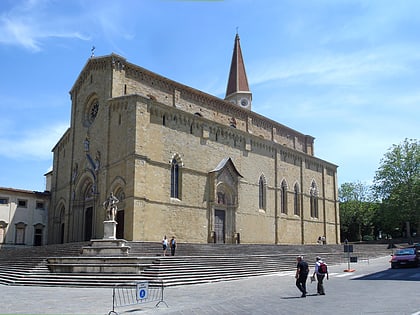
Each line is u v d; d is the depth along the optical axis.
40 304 20.25
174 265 32.03
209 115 58.44
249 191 57.47
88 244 38.00
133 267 29.91
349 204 104.25
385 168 85.94
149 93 51.78
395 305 17.56
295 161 68.19
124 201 43.62
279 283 29.66
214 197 51.28
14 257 42.47
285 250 49.94
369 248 63.03
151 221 43.97
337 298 20.61
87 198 51.56
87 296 23.17
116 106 47.28
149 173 44.72
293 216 65.44
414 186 81.19
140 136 44.38
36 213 59.09
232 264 36.72
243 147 57.88
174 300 21.36
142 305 19.80
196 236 48.78
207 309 18.02
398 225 89.81
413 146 84.81
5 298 22.47
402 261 39.28
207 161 52.00
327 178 76.56
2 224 55.19
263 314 16.33
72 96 58.72
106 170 46.84
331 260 48.28
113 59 48.84
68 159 56.97
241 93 75.81
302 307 17.92
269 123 68.50
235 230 53.47
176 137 48.59
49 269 32.19
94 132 50.91
